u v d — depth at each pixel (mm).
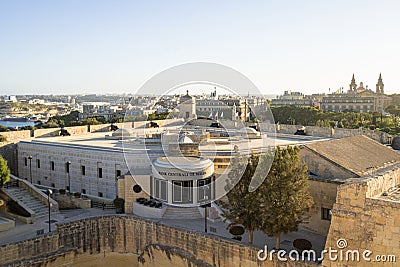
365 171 34281
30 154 53562
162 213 36812
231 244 30266
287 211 28672
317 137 62219
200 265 32031
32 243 32312
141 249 36281
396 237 23016
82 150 46625
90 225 36406
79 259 35594
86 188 46750
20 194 42000
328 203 32875
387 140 58156
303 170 30250
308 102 193875
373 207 23984
